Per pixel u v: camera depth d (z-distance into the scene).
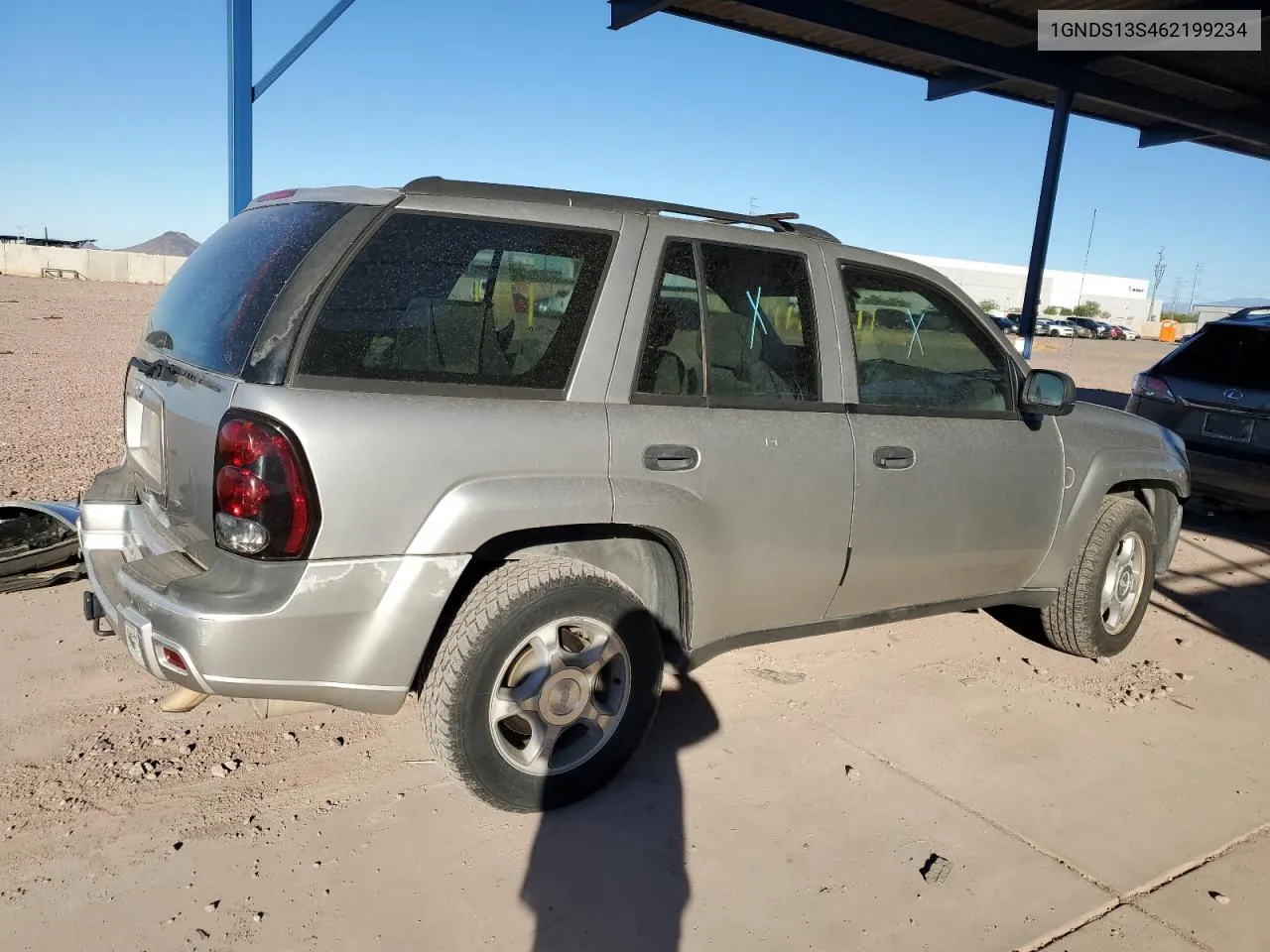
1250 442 6.82
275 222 3.06
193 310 3.09
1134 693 4.30
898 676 4.35
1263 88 12.39
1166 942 2.66
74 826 2.91
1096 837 3.16
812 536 3.46
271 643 2.57
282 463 2.53
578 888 2.75
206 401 2.70
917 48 10.18
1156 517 5.05
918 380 3.84
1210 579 6.26
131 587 2.69
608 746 3.14
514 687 2.97
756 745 3.62
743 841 3.02
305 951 2.45
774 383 3.42
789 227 3.59
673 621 3.37
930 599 4.03
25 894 2.60
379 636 2.69
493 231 2.93
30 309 26.41
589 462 2.93
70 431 8.91
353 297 2.70
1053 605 4.55
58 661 3.94
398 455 2.65
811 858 2.95
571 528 3.04
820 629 3.76
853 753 3.61
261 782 3.20
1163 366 7.53
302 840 2.90
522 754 3.03
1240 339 7.11
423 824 3.01
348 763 3.35
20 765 3.21
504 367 2.89
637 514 3.01
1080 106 13.29
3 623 4.29
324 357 2.64
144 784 3.14
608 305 3.04
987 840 3.10
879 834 3.10
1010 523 4.08
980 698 4.16
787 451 3.35
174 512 2.95
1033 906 2.78
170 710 3.41
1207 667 4.73
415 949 2.47
